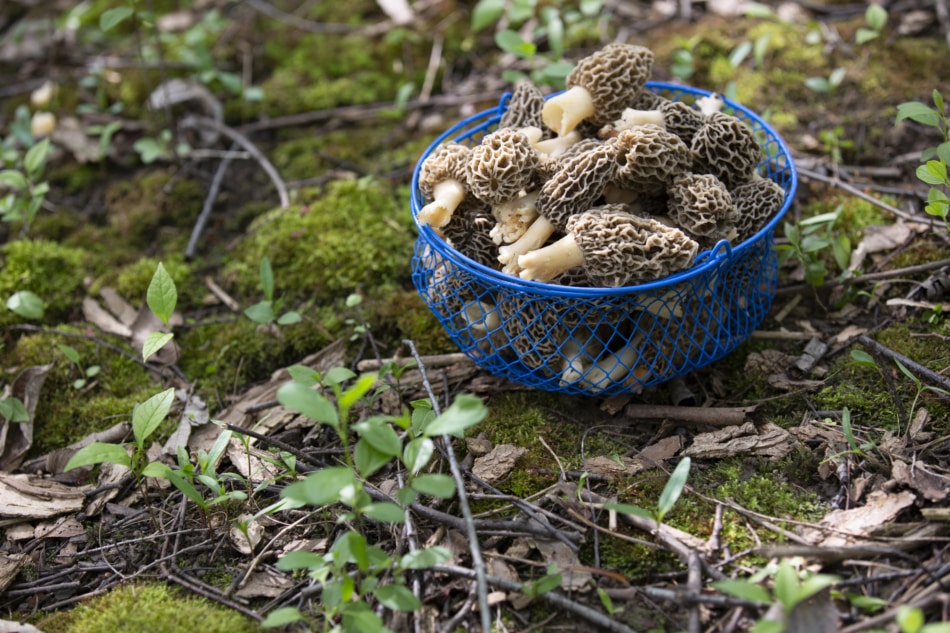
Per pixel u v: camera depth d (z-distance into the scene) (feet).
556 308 3.74
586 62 3.91
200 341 4.22
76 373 4.17
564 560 3.58
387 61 5.06
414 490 3.49
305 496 3.31
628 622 3.49
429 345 4.10
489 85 4.90
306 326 4.21
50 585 3.71
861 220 4.22
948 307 3.96
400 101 4.76
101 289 4.38
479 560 3.47
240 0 5.42
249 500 3.77
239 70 5.11
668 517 3.64
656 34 4.95
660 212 3.84
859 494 3.64
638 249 3.63
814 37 4.79
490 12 4.75
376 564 3.44
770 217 3.82
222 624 3.57
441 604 3.55
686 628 3.47
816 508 3.64
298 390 3.38
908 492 3.61
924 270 4.02
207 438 3.96
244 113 4.93
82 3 5.55
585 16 5.02
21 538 3.80
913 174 4.35
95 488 3.88
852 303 4.07
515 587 3.50
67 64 5.21
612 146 3.75
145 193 4.68
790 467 3.72
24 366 4.19
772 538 3.59
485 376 4.00
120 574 3.70
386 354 4.13
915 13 4.79
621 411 3.89
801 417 3.83
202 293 4.38
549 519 3.65
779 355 3.95
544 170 3.79
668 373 3.81
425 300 3.95
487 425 3.88
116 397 4.11
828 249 4.17
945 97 4.51
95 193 4.74
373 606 3.53
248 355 4.17
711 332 3.86
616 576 3.49
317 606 3.57
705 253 3.67
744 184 3.86
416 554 3.43
